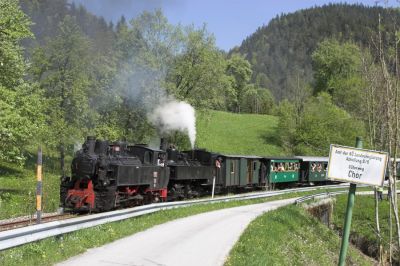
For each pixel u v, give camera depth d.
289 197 38.56
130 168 22.33
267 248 14.18
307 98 67.31
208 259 11.65
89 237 12.77
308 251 17.70
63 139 40.94
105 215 14.79
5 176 36.56
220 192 37.19
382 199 38.38
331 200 36.22
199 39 45.69
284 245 16.34
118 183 21.22
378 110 20.97
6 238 9.52
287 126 66.94
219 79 46.22
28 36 27.89
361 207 36.62
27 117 27.41
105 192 20.66
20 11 27.50
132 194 23.09
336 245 23.08
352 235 30.72
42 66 43.03
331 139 57.19
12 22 26.69
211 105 46.59
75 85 42.41
